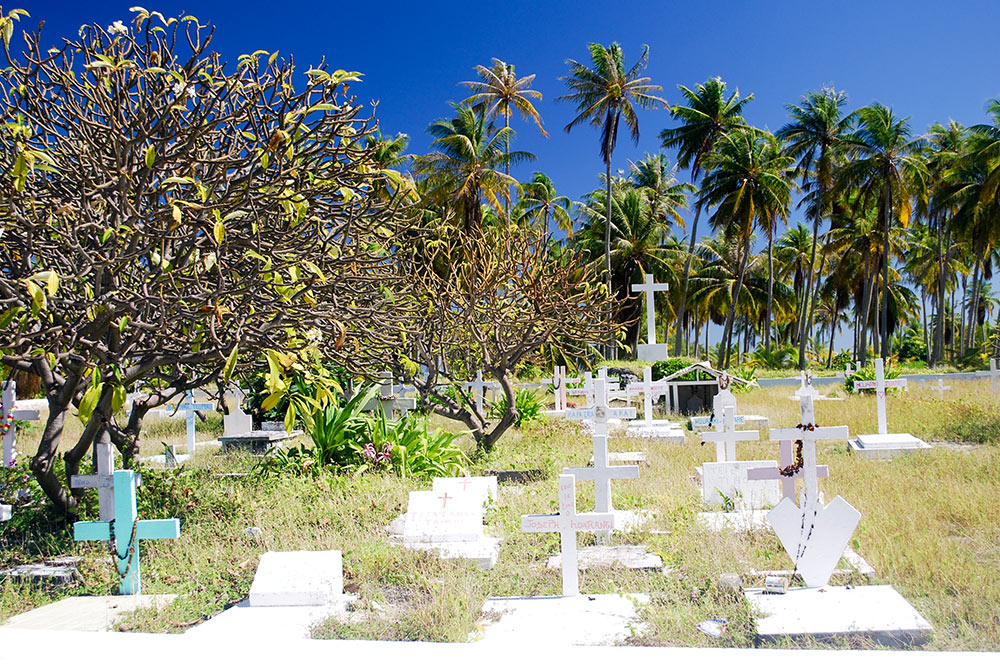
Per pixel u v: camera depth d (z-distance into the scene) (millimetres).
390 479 8914
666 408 19375
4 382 9727
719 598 4750
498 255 11914
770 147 42781
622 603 4812
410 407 12469
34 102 5855
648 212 47594
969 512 6730
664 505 7480
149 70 5527
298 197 5949
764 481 7766
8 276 6324
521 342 11734
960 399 17406
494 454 11516
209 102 6023
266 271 5734
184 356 6504
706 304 53469
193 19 5844
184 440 14727
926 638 4121
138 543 5832
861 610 4453
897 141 40594
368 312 7164
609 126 40344
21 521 6793
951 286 59719
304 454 9953
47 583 5582
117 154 5539
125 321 5848
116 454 9578
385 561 5691
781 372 37156
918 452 10883
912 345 60000
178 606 4961
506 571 5664
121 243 5996
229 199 5973
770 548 5887
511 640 4230
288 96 6098
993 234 41219
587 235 47031
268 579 5090
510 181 36344
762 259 56031
